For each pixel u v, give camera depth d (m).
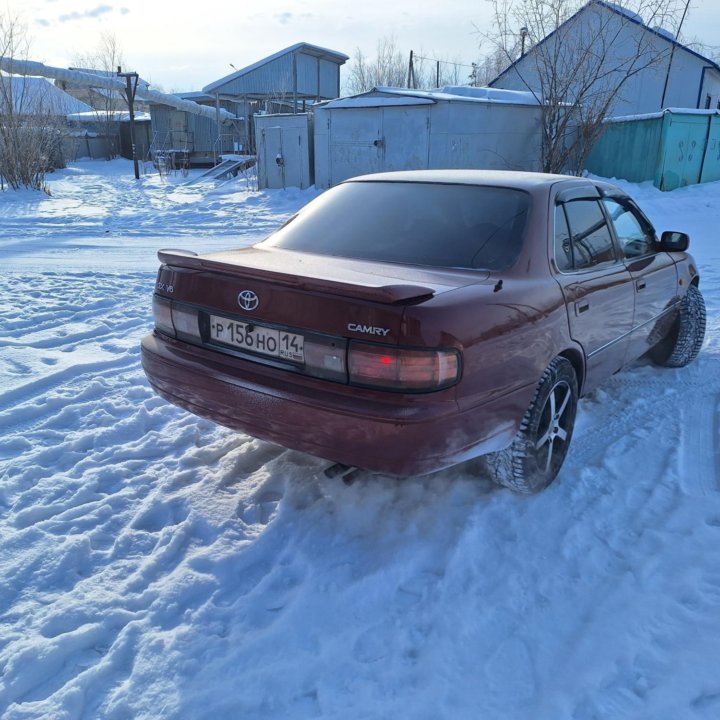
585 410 4.34
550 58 18.02
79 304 7.12
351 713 2.08
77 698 2.12
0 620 2.47
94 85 30.69
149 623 2.46
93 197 20.16
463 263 3.09
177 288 3.12
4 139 20.41
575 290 3.31
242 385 2.81
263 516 3.15
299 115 18.67
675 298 4.77
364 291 2.47
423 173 3.87
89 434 3.96
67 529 3.03
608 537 2.98
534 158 18.59
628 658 2.29
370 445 2.54
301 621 2.46
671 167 18.44
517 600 2.59
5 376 4.86
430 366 2.47
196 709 2.11
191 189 22.19
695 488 3.37
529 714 2.08
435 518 3.08
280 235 3.69
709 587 2.65
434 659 2.29
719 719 2.05
